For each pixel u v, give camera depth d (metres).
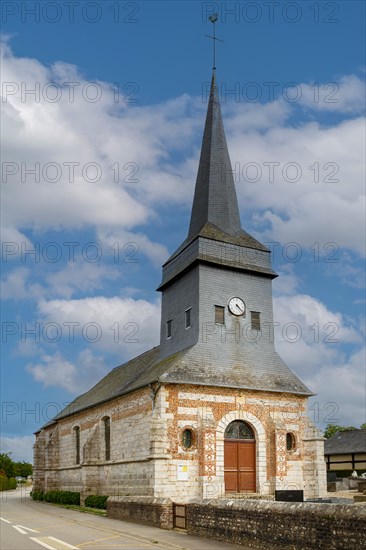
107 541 18.05
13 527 22.88
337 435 63.06
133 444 31.69
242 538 16.83
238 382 30.97
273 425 30.92
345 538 12.97
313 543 13.95
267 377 32.41
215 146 37.91
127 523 23.67
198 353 31.20
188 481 28.47
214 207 36.34
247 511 16.70
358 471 58.22
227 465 29.86
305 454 31.59
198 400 29.83
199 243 33.34
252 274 34.62
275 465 30.31
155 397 29.50
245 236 35.88
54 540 18.19
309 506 14.34
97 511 30.58
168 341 35.56
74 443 43.50
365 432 60.75
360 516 12.65
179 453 28.64
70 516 28.44
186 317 33.72
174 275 35.19
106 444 36.53
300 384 32.91
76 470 42.09
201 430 29.09
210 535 18.48
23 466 117.50
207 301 32.66
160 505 21.59
